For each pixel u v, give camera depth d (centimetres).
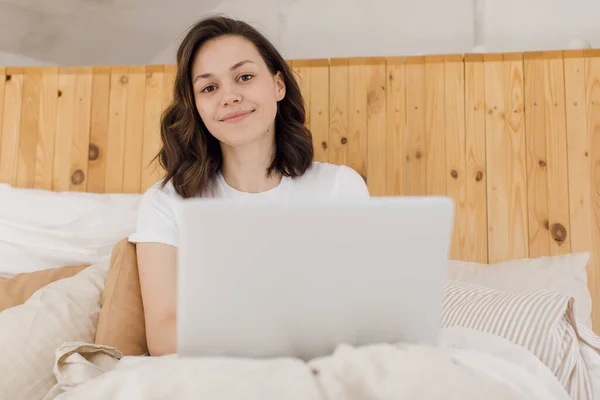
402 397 52
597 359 112
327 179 154
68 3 221
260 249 62
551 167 188
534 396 66
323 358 62
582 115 189
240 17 238
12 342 105
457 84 197
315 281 64
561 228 184
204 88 141
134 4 225
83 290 126
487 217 190
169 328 116
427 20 223
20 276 142
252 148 145
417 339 69
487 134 193
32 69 213
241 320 65
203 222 61
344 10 230
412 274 66
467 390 53
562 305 114
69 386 92
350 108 201
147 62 250
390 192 196
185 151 147
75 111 211
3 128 212
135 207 184
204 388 53
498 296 128
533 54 194
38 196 186
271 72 150
